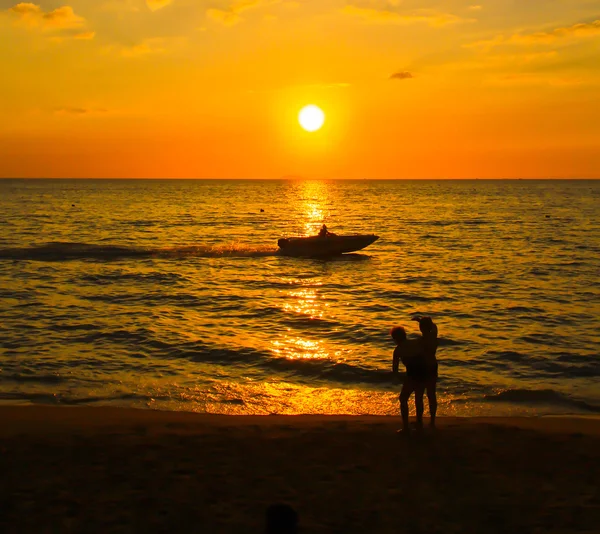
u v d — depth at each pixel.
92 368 13.80
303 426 9.73
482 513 6.84
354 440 9.04
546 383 13.07
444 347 16.02
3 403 11.26
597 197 145.12
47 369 13.63
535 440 9.08
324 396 12.05
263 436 9.19
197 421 10.09
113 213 82.81
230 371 13.75
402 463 8.21
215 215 81.12
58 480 7.57
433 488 7.47
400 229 59.72
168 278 28.33
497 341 16.67
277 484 7.53
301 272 30.95
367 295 24.34
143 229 58.44
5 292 24.00
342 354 15.14
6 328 17.73
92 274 29.17
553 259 36.09
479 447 8.78
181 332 17.48
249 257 36.75
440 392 12.30
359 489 7.41
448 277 29.27
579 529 6.49
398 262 35.06
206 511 6.82
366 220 73.25
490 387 12.69
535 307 21.73
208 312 20.64
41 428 9.60
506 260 35.78
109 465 8.03
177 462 8.16
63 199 125.62
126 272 30.02
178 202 118.69
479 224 65.88
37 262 33.28
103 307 21.30
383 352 15.42
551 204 112.50
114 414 10.54
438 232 56.06
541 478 7.77
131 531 6.38
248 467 8.02
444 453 8.55
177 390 12.30
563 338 17.06
